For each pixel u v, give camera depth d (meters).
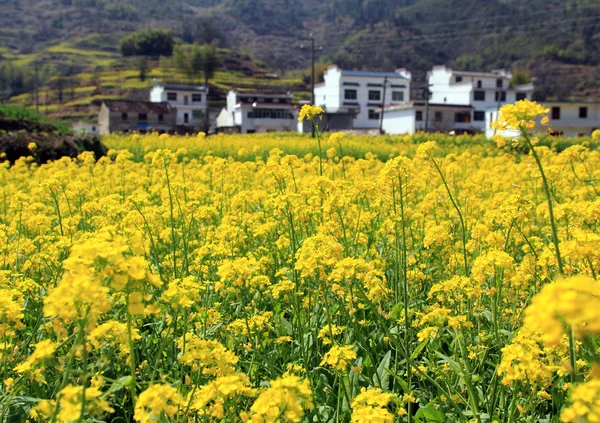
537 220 6.00
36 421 2.83
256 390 2.65
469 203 6.80
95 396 2.05
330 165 7.83
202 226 6.03
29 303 3.98
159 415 2.24
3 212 7.34
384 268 4.49
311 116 5.25
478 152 19.61
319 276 3.41
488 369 3.41
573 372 2.15
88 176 9.74
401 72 74.19
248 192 6.35
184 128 68.69
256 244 5.48
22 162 11.38
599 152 8.23
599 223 4.17
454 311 3.80
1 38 154.25
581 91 104.50
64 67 128.62
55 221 6.66
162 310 3.64
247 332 3.44
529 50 122.25
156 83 77.56
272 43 175.50
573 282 1.58
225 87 103.19
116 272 2.05
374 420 2.23
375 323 3.81
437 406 3.06
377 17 183.38
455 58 135.75
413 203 7.74
